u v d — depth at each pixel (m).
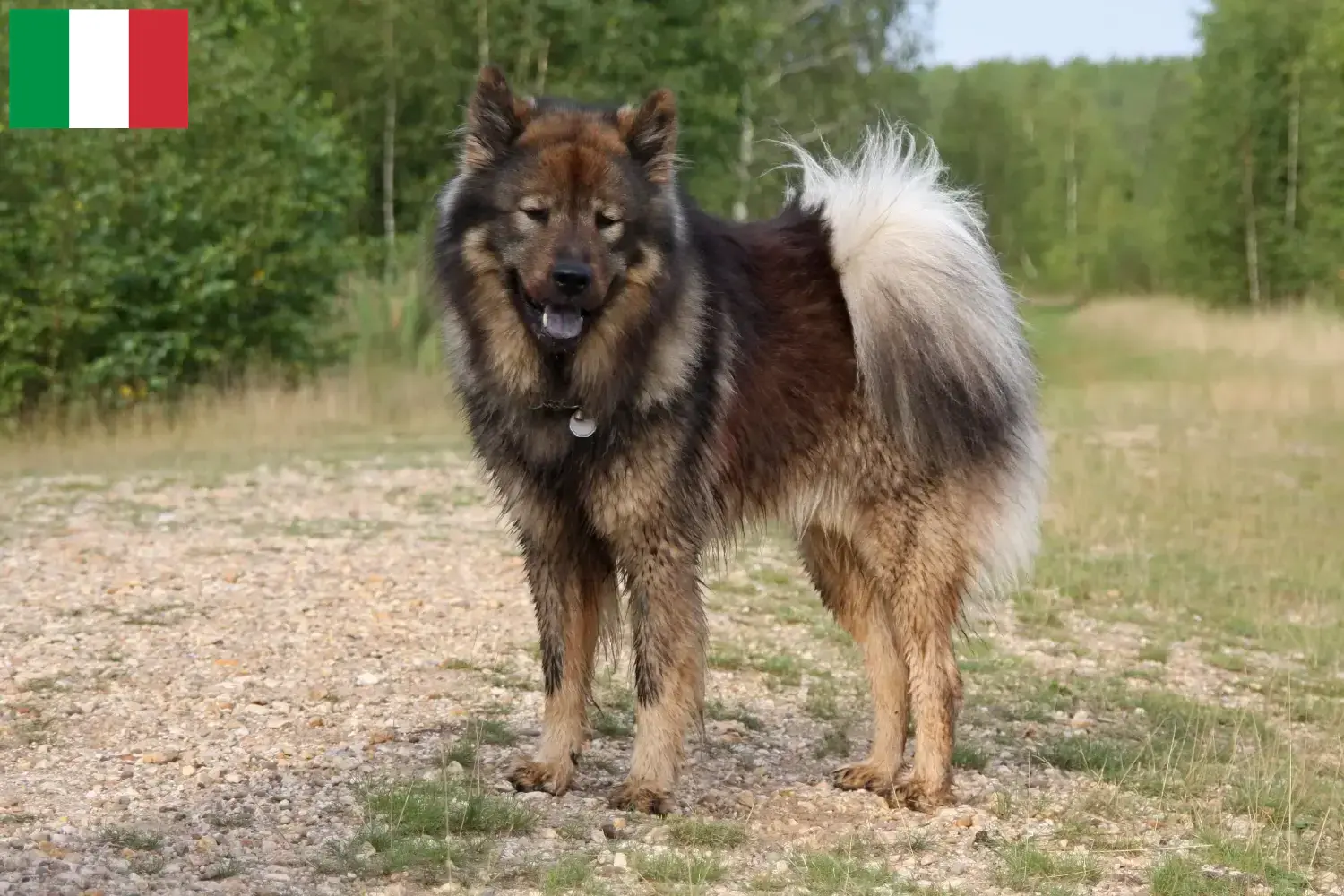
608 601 5.15
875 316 5.07
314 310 18.89
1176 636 8.07
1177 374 23.89
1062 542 10.49
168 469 12.59
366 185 28.31
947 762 5.02
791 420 5.07
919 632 5.07
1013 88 78.25
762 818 4.81
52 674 6.05
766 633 7.61
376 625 7.14
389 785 4.76
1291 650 7.97
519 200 4.53
